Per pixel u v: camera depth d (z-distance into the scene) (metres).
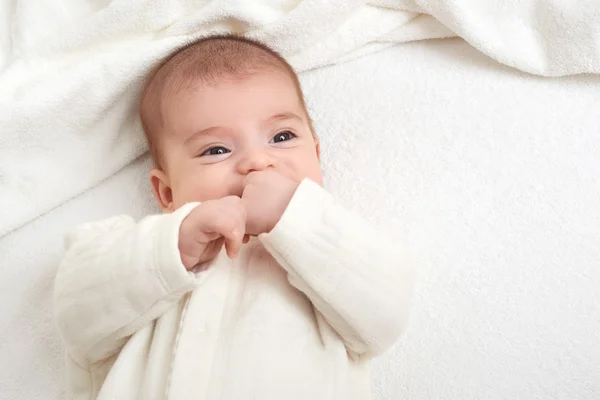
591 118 1.23
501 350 1.05
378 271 0.90
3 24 1.29
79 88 1.16
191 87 1.04
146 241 0.88
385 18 1.32
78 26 1.24
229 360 0.89
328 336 0.95
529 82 1.28
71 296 0.91
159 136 1.09
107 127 1.20
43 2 1.28
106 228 0.99
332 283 0.89
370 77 1.31
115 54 1.20
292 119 1.06
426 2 1.30
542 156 1.20
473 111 1.25
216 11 1.23
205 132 1.01
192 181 1.01
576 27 1.23
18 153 1.17
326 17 1.26
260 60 1.08
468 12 1.29
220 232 0.85
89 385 1.01
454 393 1.02
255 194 0.92
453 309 1.08
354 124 1.26
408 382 1.03
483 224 1.14
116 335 0.93
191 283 0.87
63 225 1.19
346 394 0.91
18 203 1.17
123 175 1.24
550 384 1.02
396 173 1.20
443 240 1.13
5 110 1.14
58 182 1.19
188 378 0.87
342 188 1.20
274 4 1.28
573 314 1.06
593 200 1.15
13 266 1.15
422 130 1.24
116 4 1.22
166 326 0.93
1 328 1.11
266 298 0.94
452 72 1.30
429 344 1.06
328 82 1.31
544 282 1.09
